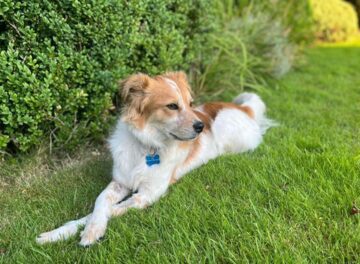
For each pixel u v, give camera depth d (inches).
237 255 45.8
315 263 44.6
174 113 55.9
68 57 61.9
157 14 71.0
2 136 59.5
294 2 130.6
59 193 58.5
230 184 57.1
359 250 45.4
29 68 59.7
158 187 57.2
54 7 60.2
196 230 49.1
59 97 62.7
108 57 65.4
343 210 50.1
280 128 75.9
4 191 59.2
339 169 56.8
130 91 56.7
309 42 140.2
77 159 67.3
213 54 90.8
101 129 69.5
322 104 89.3
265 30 110.5
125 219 52.2
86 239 49.1
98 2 61.9
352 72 120.3
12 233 51.0
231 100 89.0
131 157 57.7
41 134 62.9
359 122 77.6
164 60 72.9
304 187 54.4
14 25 58.5
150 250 47.2
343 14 191.6
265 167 59.4
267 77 107.0
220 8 100.4
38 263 46.7
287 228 48.3
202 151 64.6
